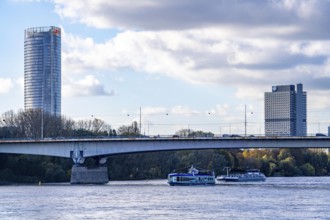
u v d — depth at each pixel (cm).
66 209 14050
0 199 16562
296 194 18125
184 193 18625
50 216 12862
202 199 16400
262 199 16388
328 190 19988
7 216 12900
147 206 14575
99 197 17112
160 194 18250
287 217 12575
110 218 12512
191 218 12450
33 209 14088
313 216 12712
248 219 12306
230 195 17788
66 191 19588
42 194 18312
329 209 13888
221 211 13538
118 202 15588
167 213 13225
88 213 13300
